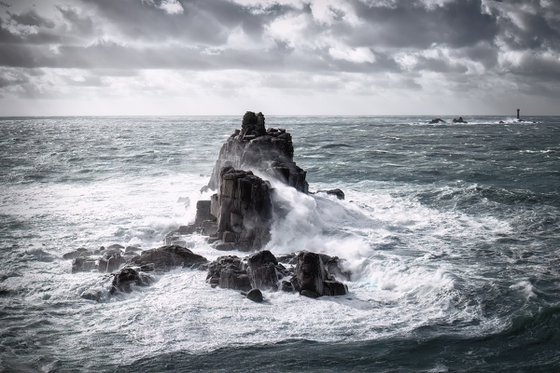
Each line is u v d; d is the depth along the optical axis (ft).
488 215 110.93
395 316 63.26
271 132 118.42
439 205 120.37
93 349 55.52
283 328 59.98
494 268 77.97
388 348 55.93
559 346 56.29
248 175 91.61
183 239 90.12
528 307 63.67
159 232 97.81
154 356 54.19
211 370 51.96
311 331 59.36
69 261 82.69
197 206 97.14
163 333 58.70
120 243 92.02
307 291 68.39
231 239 88.07
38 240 93.35
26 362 52.95
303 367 52.49
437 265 78.95
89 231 98.89
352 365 52.90
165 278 74.23
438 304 65.92
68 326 60.59
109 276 73.05
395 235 95.04
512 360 54.03
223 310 64.13
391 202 123.65
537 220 105.60
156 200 124.47
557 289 69.77
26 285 72.23
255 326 60.39
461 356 54.70
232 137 118.21
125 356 54.19
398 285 72.38
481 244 90.27
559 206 117.50
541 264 79.92
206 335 58.29
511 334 58.75
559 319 60.75
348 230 96.89
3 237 95.30
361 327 60.34
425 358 54.29
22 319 62.08
